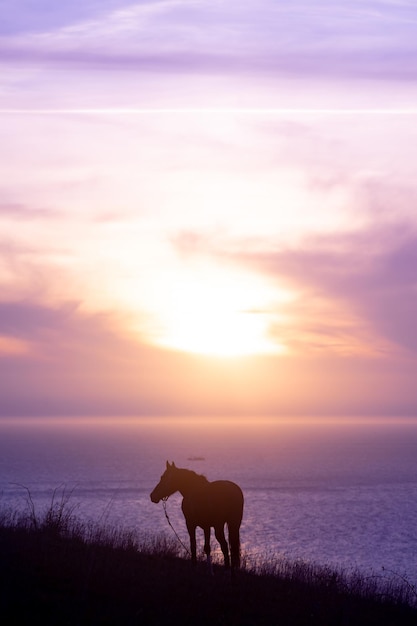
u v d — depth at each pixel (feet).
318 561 166.81
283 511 328.08
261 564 77.30
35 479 477.77
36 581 52.01
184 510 66.44
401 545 210.18
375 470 619.67
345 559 175.22
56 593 50.39
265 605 54.13
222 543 64.23
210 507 64.23
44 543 62.08
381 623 54.65
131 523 241.35
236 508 64.49
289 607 54.54
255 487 467.11
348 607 56.34
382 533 242.37
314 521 285.84
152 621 47.50
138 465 642.63
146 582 55.01
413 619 56.70
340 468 645.10
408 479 526.16
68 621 46.01
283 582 62.64
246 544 209.36
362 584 67.05
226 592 56.18
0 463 655.76
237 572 63.00
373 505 356.38
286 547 203.10
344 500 383.86
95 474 530.27
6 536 62.39
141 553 68.44
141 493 387.55
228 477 544.21
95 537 71.05
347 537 231.09
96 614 47.37
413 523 278.26
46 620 45.98
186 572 60.85
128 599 50.42
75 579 53.16
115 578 54.34
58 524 72.43
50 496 347.36
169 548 73.36
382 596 64.28
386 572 146.51
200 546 131.64
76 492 388.37
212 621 49.29
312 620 52.42
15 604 47.65
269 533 242.37
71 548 62.85
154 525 233.76
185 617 49.01
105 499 348.18
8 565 53.83
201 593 54.19
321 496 406.82
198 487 66.08
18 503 265.34
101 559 59.62
